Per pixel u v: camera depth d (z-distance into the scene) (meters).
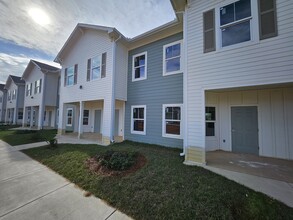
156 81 8.03
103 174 4.02
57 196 3.23
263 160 5.25
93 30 9.72
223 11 4.76
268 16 4.04
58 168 4.74
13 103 22.25
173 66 7.51
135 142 8.38
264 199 2.84
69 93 11.30
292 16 3.76
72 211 2.72
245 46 4.31
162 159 5.16
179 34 7.32
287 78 3.74
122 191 3.22
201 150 4.84
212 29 4.90
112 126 8.19
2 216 2.58
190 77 5.22
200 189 3.11
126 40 8.69
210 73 4.84
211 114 6.95
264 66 4.03
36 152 6.54
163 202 2.76
